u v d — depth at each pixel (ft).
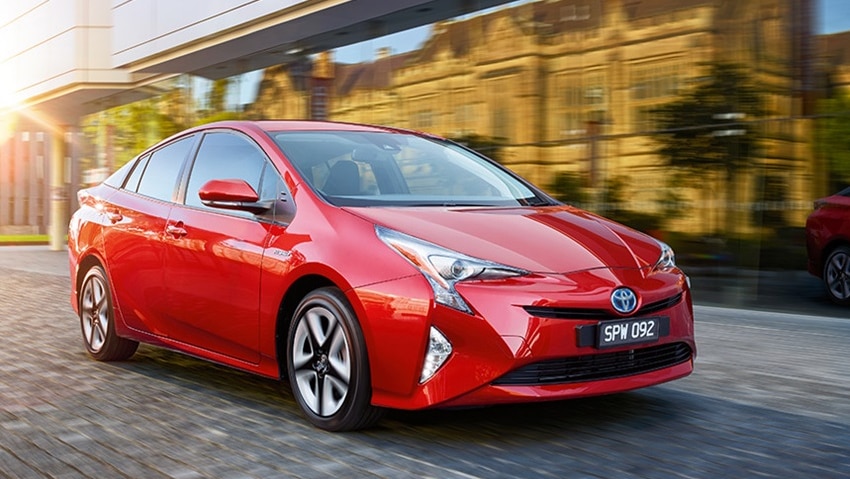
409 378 11.55
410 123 40.34
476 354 11.27
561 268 11.93
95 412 13.89
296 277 12.89
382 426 12.82
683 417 13.39
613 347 11.71
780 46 26.73
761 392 15.25
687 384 15.93
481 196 14.89
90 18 61.82
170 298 15.71
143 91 62.85
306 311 12.91
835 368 17.62
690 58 29.22
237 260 14.05
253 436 12.37
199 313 14.98
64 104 69.10
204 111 56.65
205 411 13.92
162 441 12.14
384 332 11.70
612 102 31.71
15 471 10.86
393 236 12.16
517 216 13.60
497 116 35.91
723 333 22.68
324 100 45.96
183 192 16.24
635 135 31.01
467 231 12.46
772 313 26.86
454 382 11.33
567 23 33.14
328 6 40.52
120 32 58.95
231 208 14.06
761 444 11.89
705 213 28.99
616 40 31.48
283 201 13.85
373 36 42.50
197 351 15.42
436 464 10.96
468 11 37.11
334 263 12.31
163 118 60.85
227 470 10.79
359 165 14.61
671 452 11.49
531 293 11.41
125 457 11.39
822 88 25.72
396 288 11.69
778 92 26.84
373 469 10.77
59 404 14.47
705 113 28.86
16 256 63.87
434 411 13.64
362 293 11.92
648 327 12.10
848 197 25.05
